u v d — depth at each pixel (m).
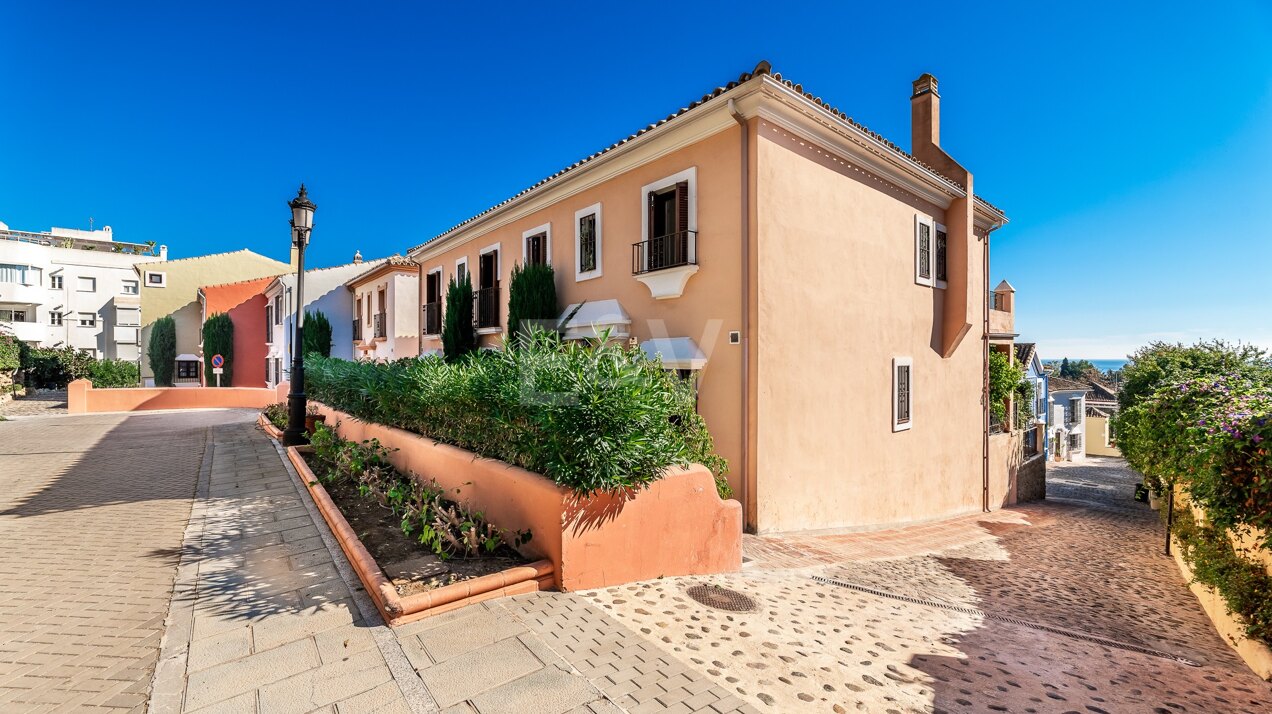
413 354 18.27
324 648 3.35
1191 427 5.72
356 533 5.22
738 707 2.93
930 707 3.19
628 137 9.23
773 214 7.89
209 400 21.20
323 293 23.50
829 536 8.47
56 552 5.04
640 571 4.78
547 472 4.47
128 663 3.24
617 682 3.09
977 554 8.59
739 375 7.87
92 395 19.05
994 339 14.84
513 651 3.35
